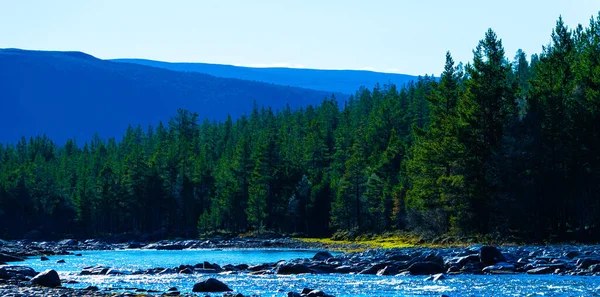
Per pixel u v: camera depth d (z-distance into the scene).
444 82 97.75
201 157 182.75
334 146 184.38
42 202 183.12
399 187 116.25
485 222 82.44
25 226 176.25
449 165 87.88
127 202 172.88
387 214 124.50
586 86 84.06
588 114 79.62
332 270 50.16
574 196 80.19
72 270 59.09
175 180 183.50
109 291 36.75
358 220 134.00
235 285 41.34
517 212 78.19
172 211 172.62
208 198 175.25
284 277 46.28
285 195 156.12
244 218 159.88
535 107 83.69
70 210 178.25
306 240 129.12
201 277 47.28
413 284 40.34
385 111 173.88
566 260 49.34
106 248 123.88
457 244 80.56
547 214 79.94
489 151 83.06
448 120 90.94
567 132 82.00
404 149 135.62
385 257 55.44
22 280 40.72
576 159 79.25
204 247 121.00
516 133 82.00
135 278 47.19
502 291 36.62
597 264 45.50
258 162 158.12
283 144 194.50
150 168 174.88
